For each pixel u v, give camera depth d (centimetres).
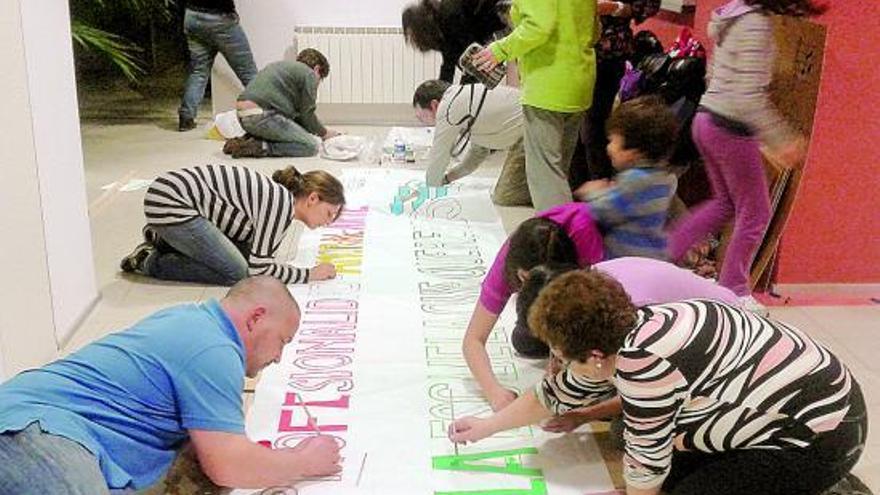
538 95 399
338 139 579
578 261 258
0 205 256
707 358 181
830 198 359
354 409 254
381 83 702
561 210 262
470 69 443
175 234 350
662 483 199
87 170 547
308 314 321
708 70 384
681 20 459
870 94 346
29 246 278
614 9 425
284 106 579
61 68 311
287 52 696
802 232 362
